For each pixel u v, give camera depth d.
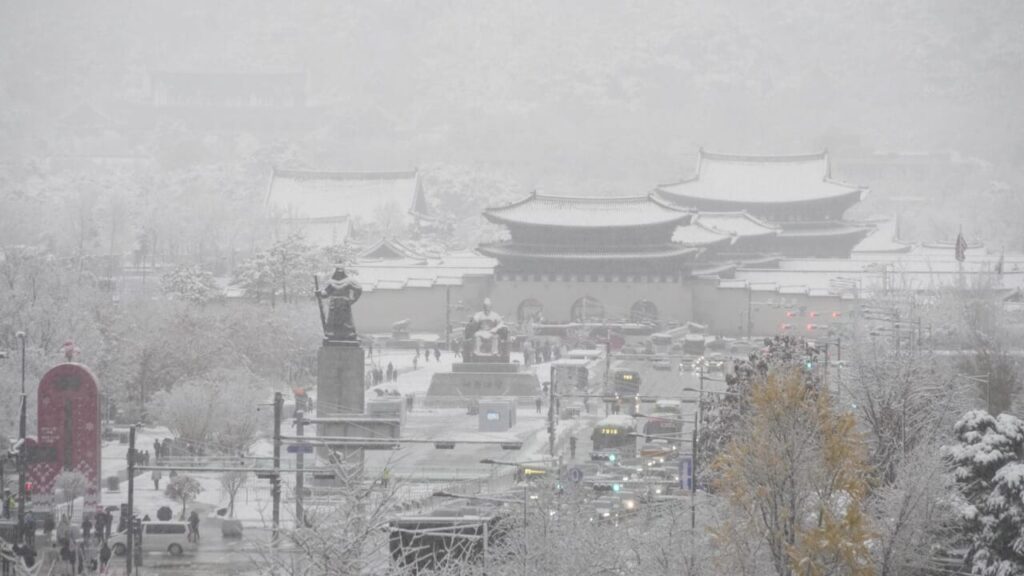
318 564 149.88
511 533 197.00
